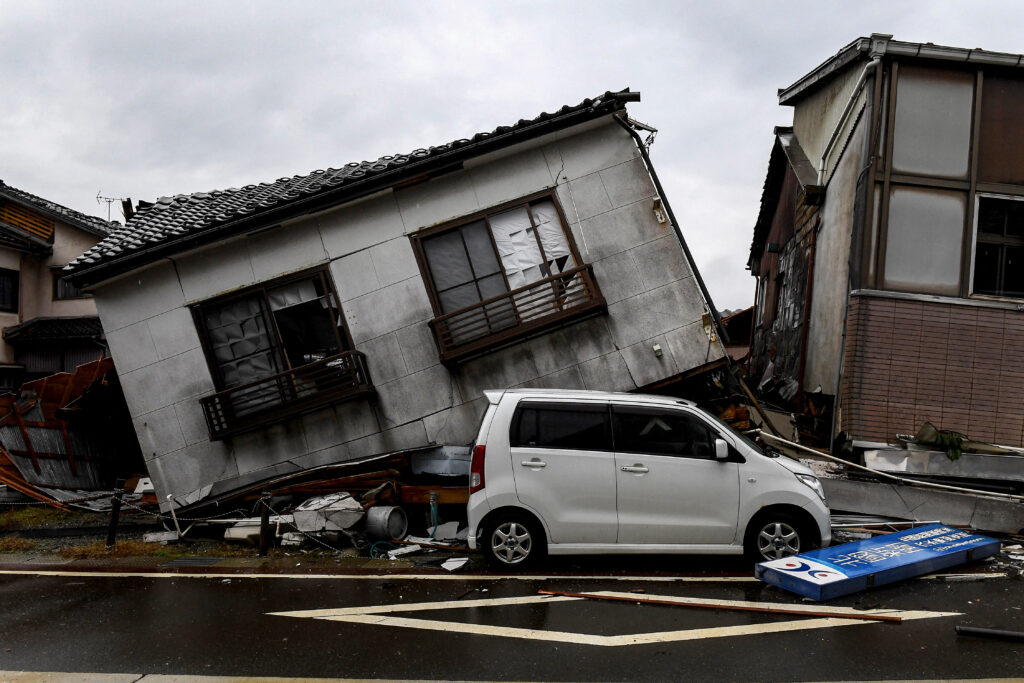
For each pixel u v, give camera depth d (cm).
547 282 933
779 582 561
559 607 535
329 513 793
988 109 971
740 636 465
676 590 571
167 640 489
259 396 963
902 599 541
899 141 970
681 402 660
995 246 974
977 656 427
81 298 2159
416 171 933
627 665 420
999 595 552
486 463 646
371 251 963
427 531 837
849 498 831
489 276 952
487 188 954
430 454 907
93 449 1391
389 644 466
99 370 1393
